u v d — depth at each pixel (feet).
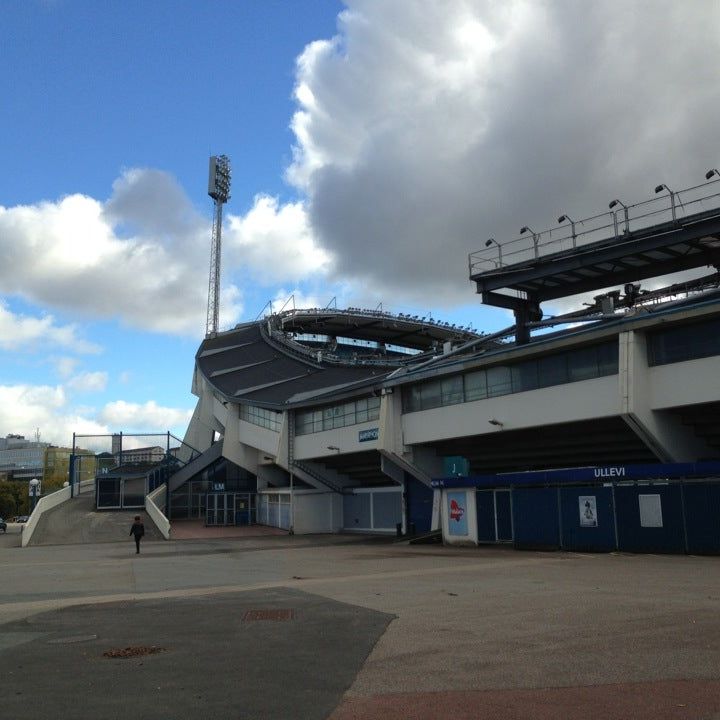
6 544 140.15
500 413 105.40
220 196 321.93
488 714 20.01
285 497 165.58
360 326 303.48
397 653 28.32
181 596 50.03
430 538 111.96
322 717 20.13
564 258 107.65
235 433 191.11
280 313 283.59
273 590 52.29
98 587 59.41
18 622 39.34
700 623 32.48
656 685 22.39
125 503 185.26
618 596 42.27
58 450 572.92
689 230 94.63
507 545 95.35
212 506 179.83
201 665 26.89
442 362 124.67
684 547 72.08
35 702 22.13
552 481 85.35
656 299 125.49
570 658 26.35
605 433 98.43
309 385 175.73
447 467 111.75
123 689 23.49
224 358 238.07
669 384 83.20
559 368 97.30
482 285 118.32
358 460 153.48
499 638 30.66
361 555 91.15
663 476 74.43
